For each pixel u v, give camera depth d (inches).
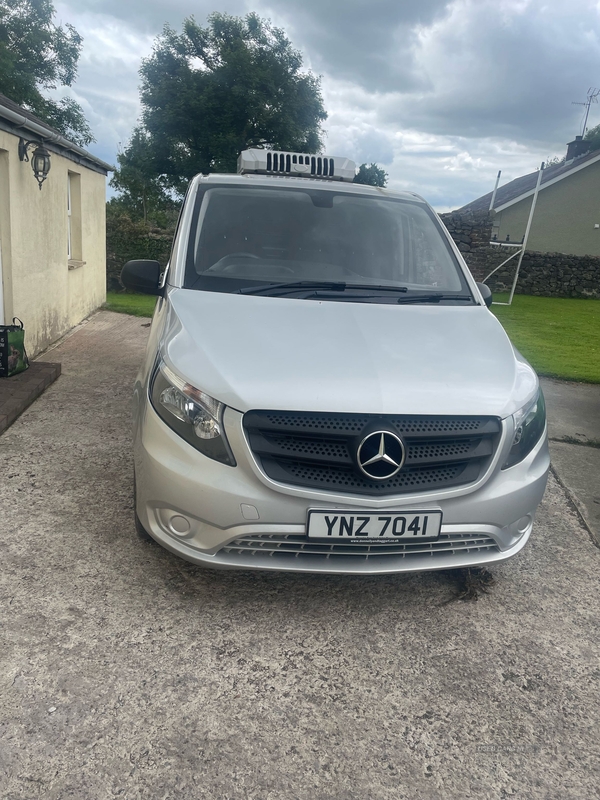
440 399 93.7
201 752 75.4
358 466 89.5
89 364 269.1
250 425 89.7
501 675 92.4
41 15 1171.3
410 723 82.4
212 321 106.5
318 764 75.0
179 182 1459.2
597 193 1066.7
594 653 98.7
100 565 112.7
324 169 180.4
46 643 91.6
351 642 97.7
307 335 104.2
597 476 175.2
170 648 93.0
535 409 102.9
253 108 1352.1
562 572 122.8
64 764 72.1
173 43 1403.8
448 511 93.7
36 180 276.7
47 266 299.0
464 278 139.9
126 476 151.9
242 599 106.3
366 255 136.6
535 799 72.1
